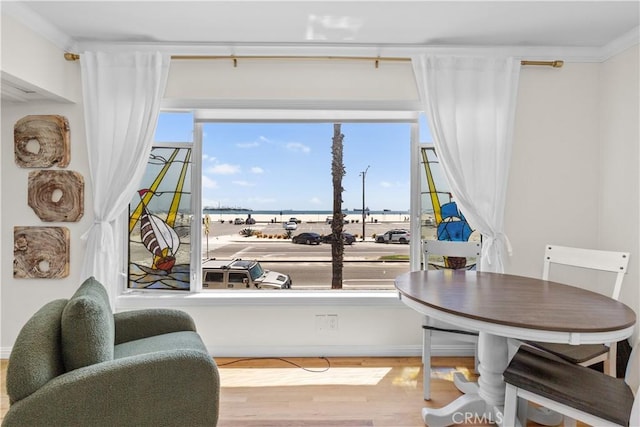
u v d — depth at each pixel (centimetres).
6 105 249
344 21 220
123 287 266
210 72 254
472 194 246
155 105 243
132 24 224
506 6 203
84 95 242
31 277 250
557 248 214
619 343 206
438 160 254
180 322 189
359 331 261
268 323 259
